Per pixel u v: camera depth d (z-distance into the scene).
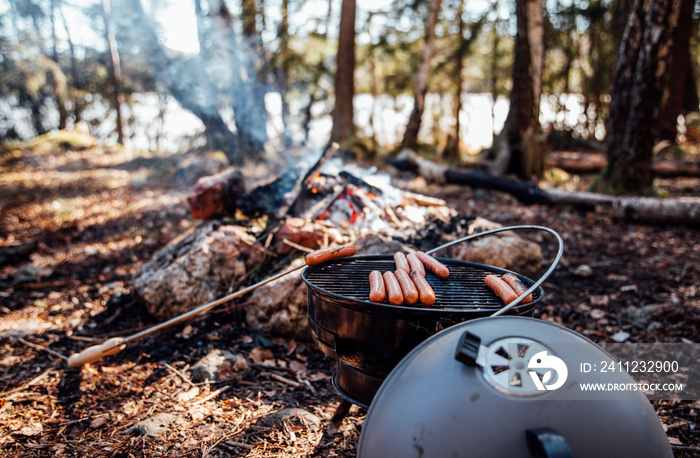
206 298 3.79
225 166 11.64
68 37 25.69
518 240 4.25
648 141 7.89
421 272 2.35
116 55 20.81
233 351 3.40
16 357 3.41
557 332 1.74
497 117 21.45
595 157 12.20
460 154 14.04
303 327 3.54
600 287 4.66
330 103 19.09
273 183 4.71
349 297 2.04
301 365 3.31
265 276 3.87
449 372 1.61
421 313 1.93
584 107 19.52
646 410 1.62
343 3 12.16
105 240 6.43
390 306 1.94
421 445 1.53
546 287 4.65
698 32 19.45
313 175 4.44
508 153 10.38
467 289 2.32
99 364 3.30
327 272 2.53
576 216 7.30
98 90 24.41
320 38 15.57
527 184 8.52
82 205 8.41
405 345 2.01
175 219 7.39
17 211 7.88
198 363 3.21
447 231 4.26
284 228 3.98
